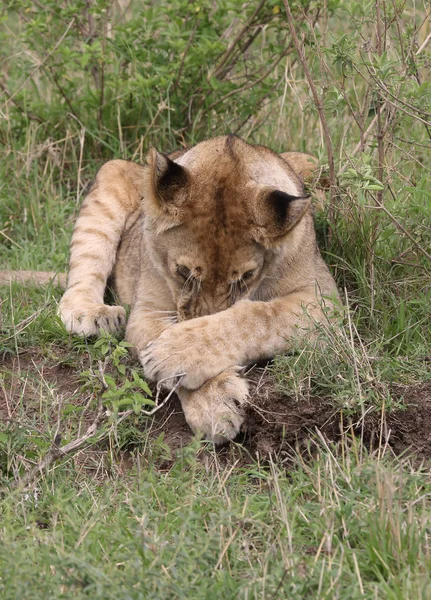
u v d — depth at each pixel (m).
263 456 8.04
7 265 11.54
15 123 13.59
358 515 6.62
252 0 12.48
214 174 8.64
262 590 5.74
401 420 8.02
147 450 8.15
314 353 8.41
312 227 9.81
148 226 9.07
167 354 8.38
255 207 8.48
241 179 8.66
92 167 13.20
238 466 8.03
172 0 12.80
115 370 9.14
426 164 11.80
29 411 8.58
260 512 6.70
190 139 13.05
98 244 11.10
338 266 10.31
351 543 6.50
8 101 13.10
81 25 13.47
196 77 13.11
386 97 9.65
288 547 6.30
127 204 11.47
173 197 8.50
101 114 13.17
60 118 13.42
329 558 6.04
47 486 7.27
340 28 14.45
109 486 7.41
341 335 8.51
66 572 5.86
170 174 8.51
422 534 6.25
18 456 7.72
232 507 6.82
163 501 7.10
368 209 10.11
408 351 9.09
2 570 5.88
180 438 8.41
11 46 14.84
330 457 7.32
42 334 9.69
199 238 8.48
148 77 12.88
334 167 10.60
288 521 6.55
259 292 9.43
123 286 10.97
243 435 8.30
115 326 9.95
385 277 10.06
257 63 13.73
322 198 10.56
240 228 8.48
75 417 8.46
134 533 6.42
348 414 8.01
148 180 8.67
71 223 12.28
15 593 5.59
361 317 9.61
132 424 8.34
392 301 9.74
